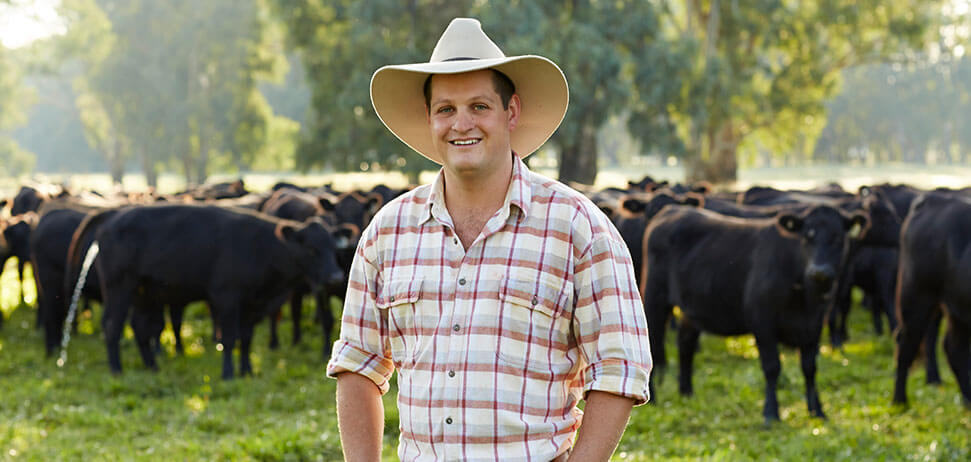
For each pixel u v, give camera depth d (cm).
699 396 912
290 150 5806
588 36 3341
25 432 762
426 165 3656
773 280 799
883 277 1208
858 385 955
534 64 254
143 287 1044
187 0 5406
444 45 259
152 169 5784
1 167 7000
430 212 255
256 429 795
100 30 5575
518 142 284
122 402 896
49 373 1036
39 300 1357
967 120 9825
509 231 247
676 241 905
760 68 4288
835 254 763
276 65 5775
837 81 4419
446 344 245
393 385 954
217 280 1027
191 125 5506
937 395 897
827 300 792
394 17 3631
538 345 242
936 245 813
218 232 1038
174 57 5406
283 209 1400
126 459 685
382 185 1559
